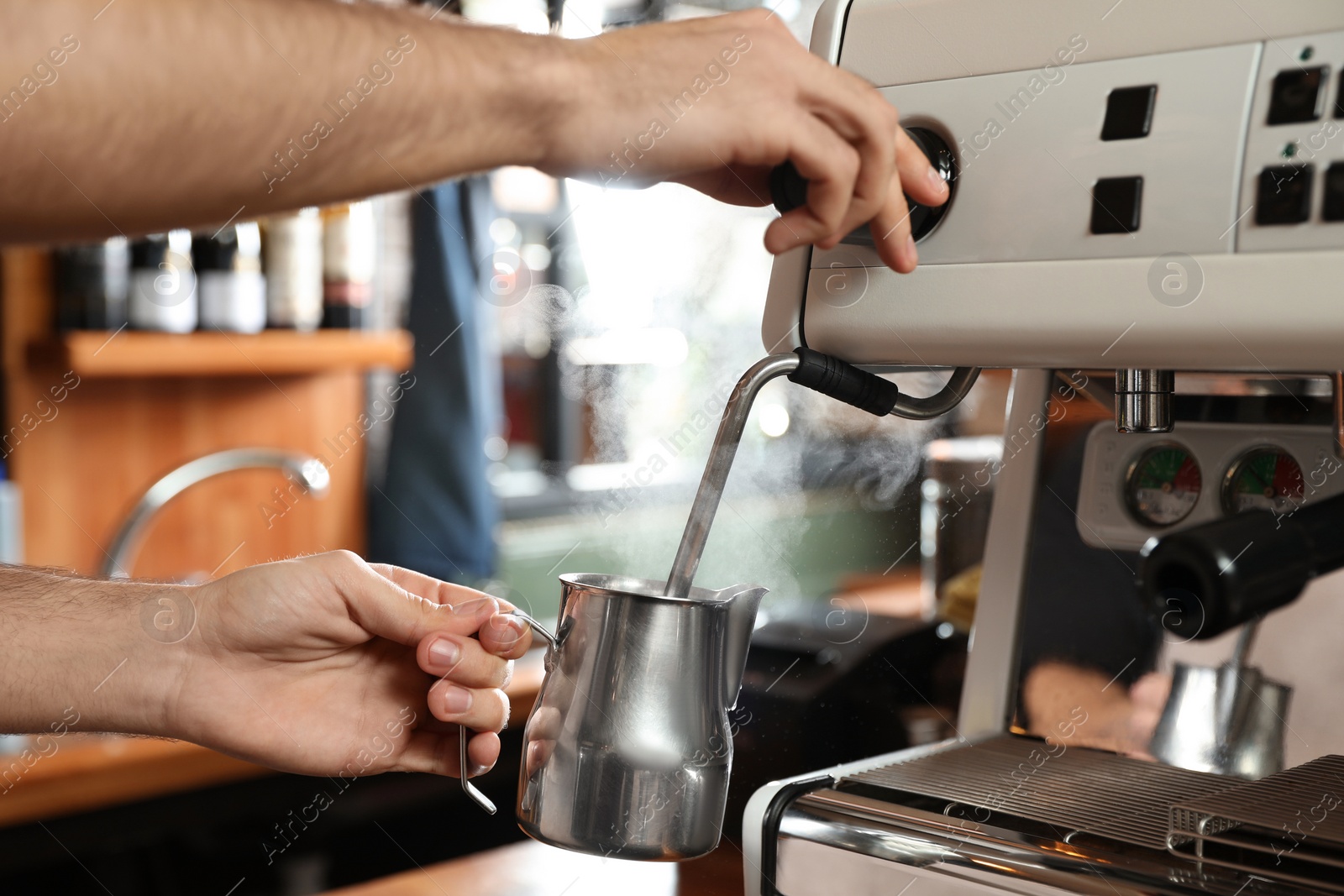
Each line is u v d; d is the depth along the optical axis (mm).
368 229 1755
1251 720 525
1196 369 424
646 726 417
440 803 1541
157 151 349
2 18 325
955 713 738
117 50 336
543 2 1646
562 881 708
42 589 557
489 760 556
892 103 478
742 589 454
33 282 1556
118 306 1513
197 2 348
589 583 449
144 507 1457
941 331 460
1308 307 385
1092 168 427
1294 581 446
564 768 425
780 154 420
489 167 409
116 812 1297
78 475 1641
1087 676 576
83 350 1457
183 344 1536
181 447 1742
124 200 354
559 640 446
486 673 512
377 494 1905
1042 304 436
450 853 1549
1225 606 410
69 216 356
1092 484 583
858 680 741
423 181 398
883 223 450
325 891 1448
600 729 420
